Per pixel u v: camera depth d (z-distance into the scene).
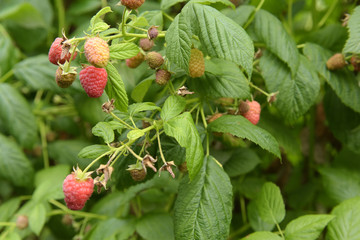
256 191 0.71
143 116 0.59
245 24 0.64
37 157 0.89
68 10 0.90
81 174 0.53
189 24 0.54
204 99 0.61
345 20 0.62
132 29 0.60
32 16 0.84
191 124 0.54
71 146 0.81
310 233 0.59
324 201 0.74
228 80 0.59
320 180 0.76
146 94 0.64
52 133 0.90
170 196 0.71
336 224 0.59
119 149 0.54
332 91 0.68
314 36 0.70
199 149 0.54
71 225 0.79
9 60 0.77
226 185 0.56
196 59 0.57
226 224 0.55
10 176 0.75
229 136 0.65
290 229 0.59
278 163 0.80
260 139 0.56
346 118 0.68
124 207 0.73
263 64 0.64
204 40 0.55
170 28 0.55
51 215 0.75
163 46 0.64
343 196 0.67
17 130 0.75
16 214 0.72
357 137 0.68
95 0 0.87
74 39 0.53
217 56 0.54
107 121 0.59
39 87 0.74
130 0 0.54
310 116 0.75
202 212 0.55
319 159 0.79
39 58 0.76
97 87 0.53
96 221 0.74
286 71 0.63
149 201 0.72
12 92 0.75
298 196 0.75
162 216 0.67
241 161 0.68
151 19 0.61
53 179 0.74
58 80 0.53
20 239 0.69
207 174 0.57
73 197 0.53
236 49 0.54
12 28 0.90
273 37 0.63
